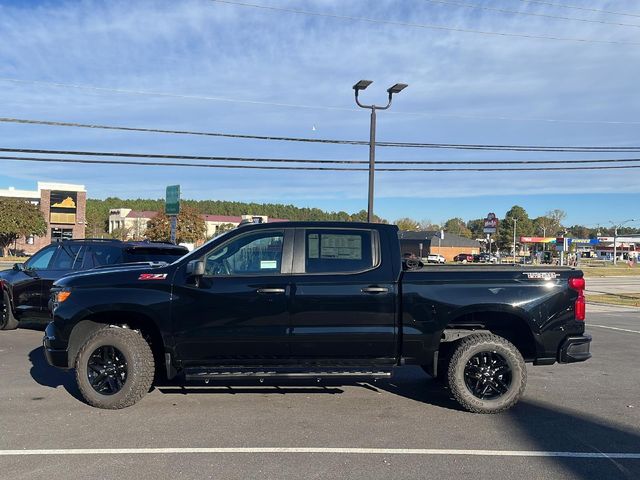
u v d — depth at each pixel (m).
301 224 6.15
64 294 6.08
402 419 5.77
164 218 64.88
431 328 5.94
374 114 21.58
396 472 4.37
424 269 6.15
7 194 72.44
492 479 4.26
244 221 6.64
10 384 7.02
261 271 6.00
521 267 6.32
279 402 6.35
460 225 159.12
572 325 6.06
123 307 5.93
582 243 125.62
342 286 5.91
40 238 71.88
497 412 5.98
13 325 11.20
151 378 6.04
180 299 5.91
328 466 4.47
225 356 5.97
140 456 4.65
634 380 7.66
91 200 157.00
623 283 36.56
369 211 21.86
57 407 6.03
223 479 4.20
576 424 5.65
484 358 6.02
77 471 4.33
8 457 4.61
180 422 5.56
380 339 5.94
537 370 8.34
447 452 4.82
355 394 6.76
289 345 5.91
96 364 6.02
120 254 10.11
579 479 4.28
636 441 5.16
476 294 5.96
